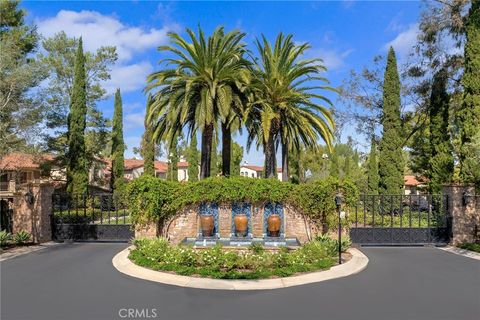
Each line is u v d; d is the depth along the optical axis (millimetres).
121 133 36812
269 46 19766
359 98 31062
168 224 15102
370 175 33281
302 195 14922
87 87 35062
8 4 26547
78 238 16531
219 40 18281
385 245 15422
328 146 19938
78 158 26156
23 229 16422
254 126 21922
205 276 9727
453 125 24953
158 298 8117
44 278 9898
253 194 14922
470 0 20344
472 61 18188
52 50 33844
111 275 10188
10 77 16906
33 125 18938
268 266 10375
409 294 8453
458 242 15250
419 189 30031
